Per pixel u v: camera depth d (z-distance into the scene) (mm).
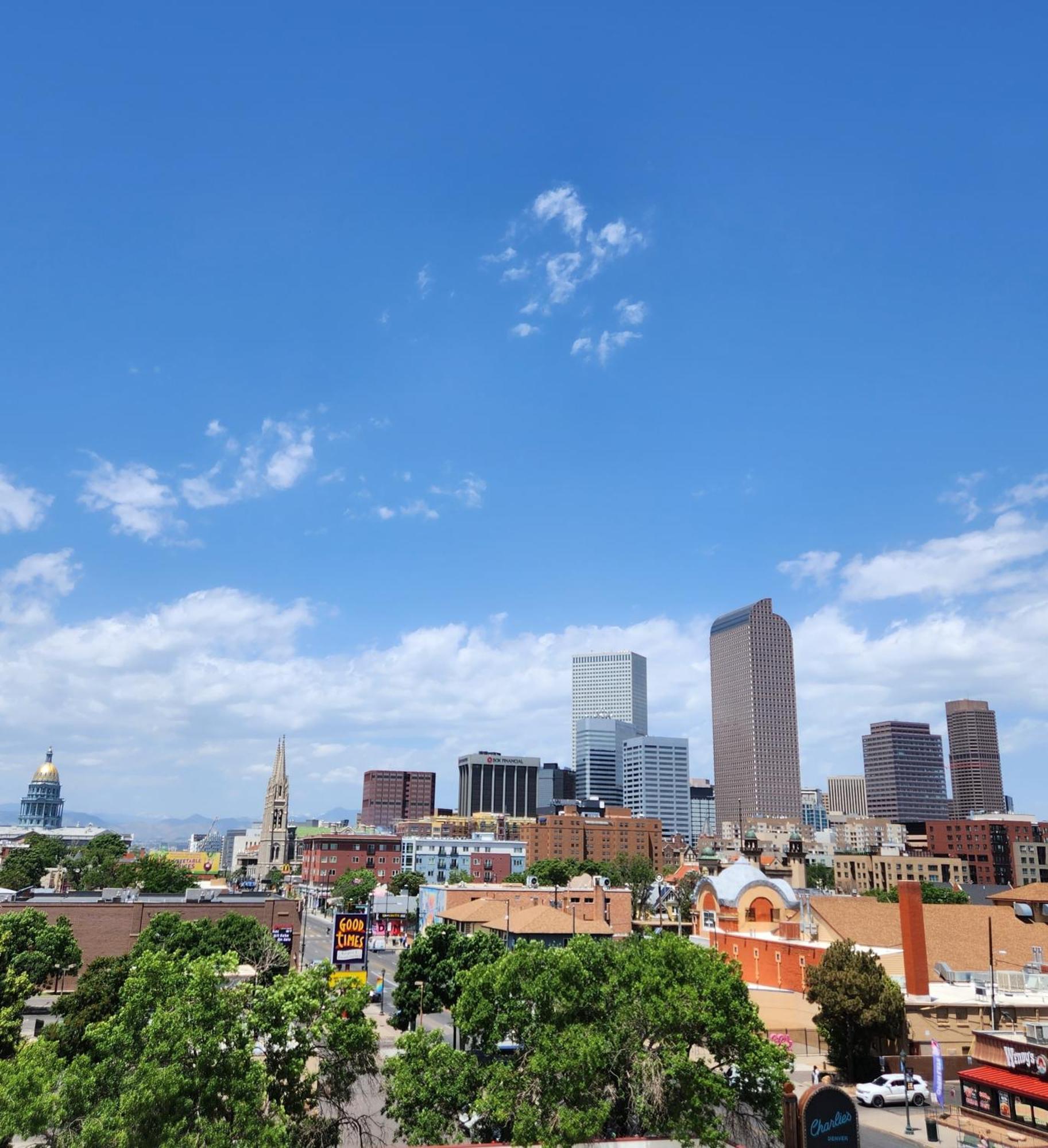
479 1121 44562
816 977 73250
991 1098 58469
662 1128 42188
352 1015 41469
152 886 183000
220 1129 32594
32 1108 31188
